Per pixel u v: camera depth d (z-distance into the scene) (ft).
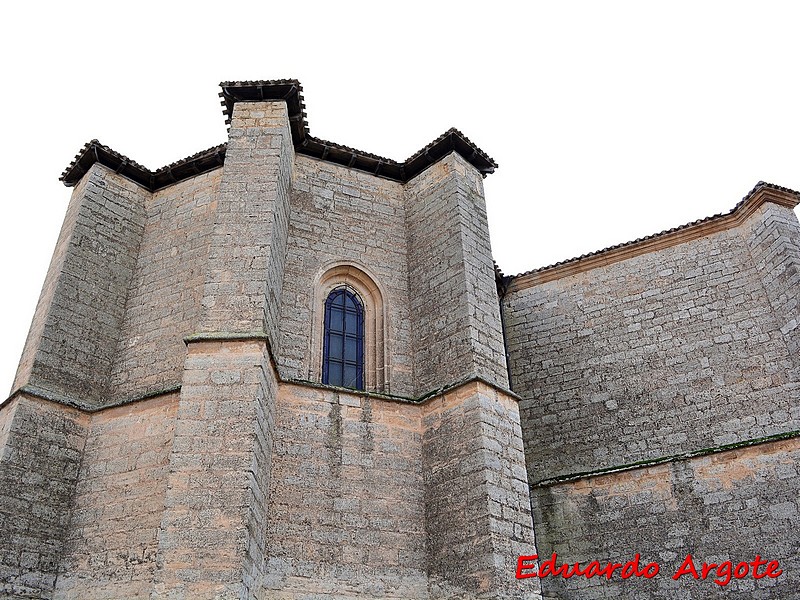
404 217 60.18
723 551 48.67
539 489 56.85
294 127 57.06
